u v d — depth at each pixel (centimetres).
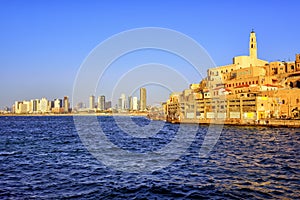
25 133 11000
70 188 2923
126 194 2736
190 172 3600
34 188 2920
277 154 4950
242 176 3331
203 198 2597
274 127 11956
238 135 9050
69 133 10794
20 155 5197
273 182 3048
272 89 14300
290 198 2534
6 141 7869
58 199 2583
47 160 4606
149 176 3422
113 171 3703
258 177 3266
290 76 15250
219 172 3559
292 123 11444
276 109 13250
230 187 2897
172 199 2591
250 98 13175
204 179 3234
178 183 3088
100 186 2992
